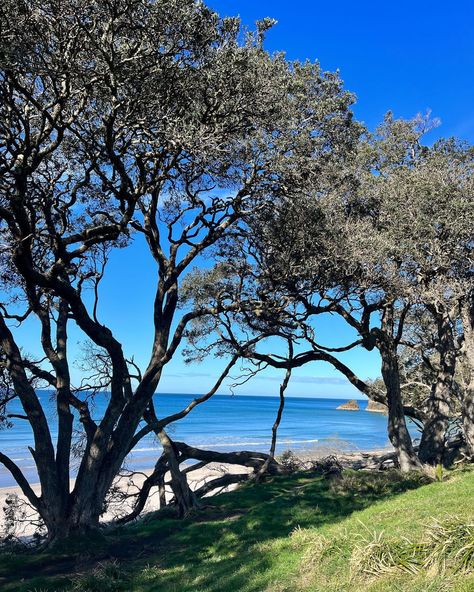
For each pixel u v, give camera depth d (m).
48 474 13.73
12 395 16.53
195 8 10.28
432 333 24.73
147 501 27.62
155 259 16.89
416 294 15.57
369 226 16.22
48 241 15.52
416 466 19.02
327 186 16.16
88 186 15.05
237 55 11.32
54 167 14.76
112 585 9.80
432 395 21.44
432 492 12.81
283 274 16.27
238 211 15.16
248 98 12.01
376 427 95.69
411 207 16.30
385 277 15.48
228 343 22.12
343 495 15.55
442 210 16.03
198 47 10.96
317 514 13.27
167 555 11.98
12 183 11.95
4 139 11.24
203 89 11.57
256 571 8.97
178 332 15.70
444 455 21.38
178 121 11.34
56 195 15.18
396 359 20.25
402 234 16.12
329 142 15.17
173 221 16.78
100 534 13.42
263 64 12.05
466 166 17.62
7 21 8.96
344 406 185.38
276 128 12.92
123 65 10.20
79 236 13.46
